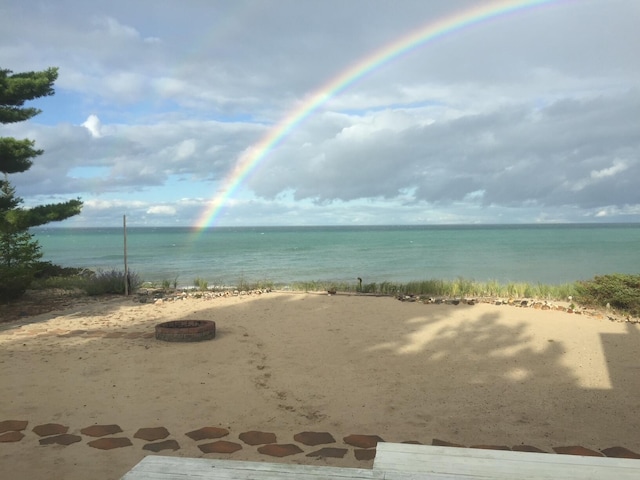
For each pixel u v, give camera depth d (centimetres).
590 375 597
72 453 381
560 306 1064
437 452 238
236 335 797
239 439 414
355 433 432
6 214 1706
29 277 1209
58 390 528
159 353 680
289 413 477
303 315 970
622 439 425
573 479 208
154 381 561
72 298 1236
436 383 569
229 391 534
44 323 900
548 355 682
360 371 612
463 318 927
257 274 2420
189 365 626
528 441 419
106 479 340
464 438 424
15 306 1098
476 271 2595
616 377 590
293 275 2373
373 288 1382
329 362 650
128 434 420
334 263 3203
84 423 443
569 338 773
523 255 3991
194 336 749
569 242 6594
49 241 8119
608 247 5244
